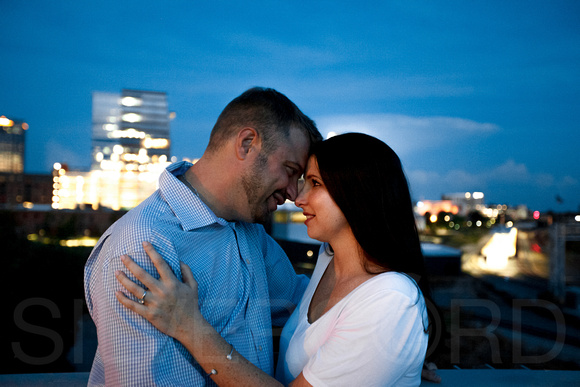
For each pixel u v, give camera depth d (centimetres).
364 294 113
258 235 157
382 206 117
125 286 106
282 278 169
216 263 127
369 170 117
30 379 171
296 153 133
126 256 107
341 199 118
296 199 129
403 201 121
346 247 126
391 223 118
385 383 108
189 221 123
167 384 107
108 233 124
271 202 140
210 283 124
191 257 122
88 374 177
